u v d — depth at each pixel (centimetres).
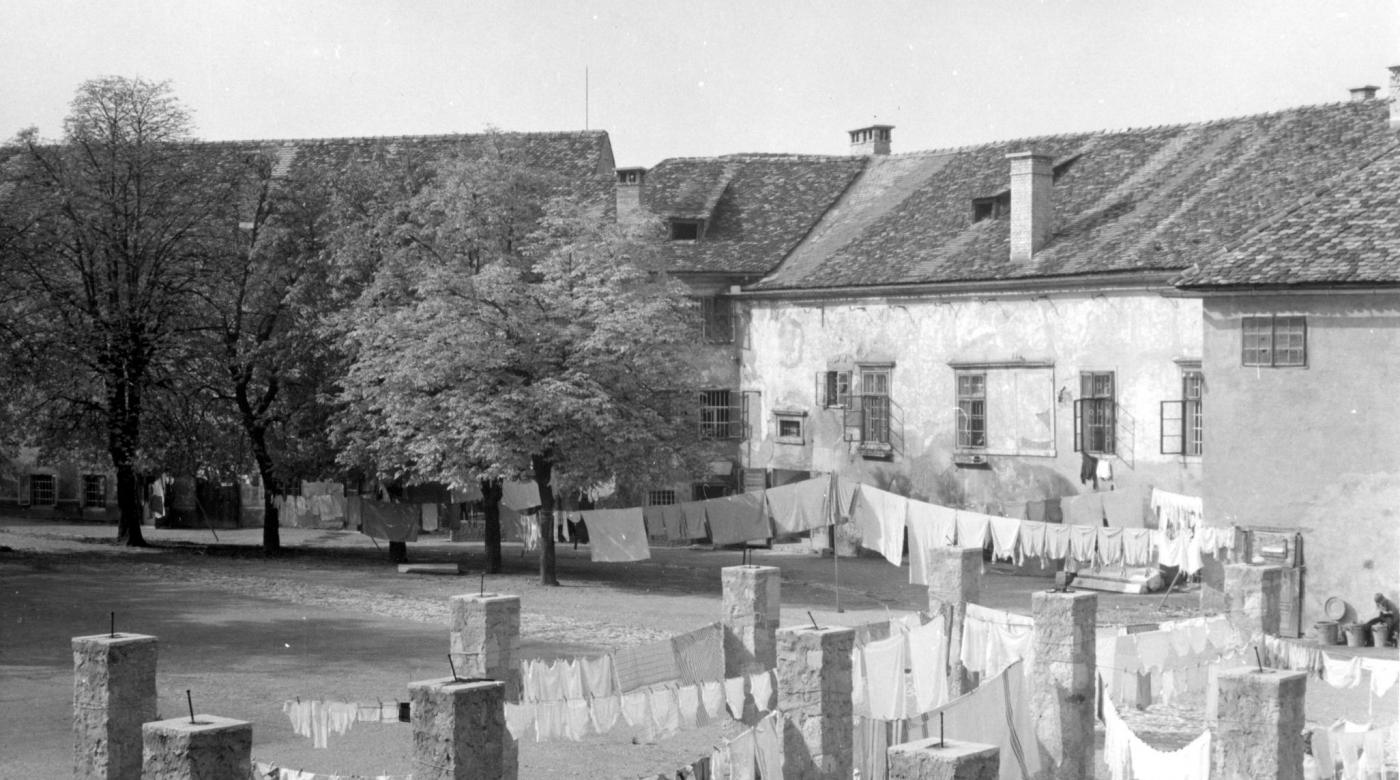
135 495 5453
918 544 3969
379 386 4647
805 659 2002
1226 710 1928
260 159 5234
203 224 5134
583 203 4828
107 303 5112
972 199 5581
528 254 4725
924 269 5406
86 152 5075
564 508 5778
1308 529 3856
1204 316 4050
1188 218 4850
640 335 4441
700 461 4769
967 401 5281
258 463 5194
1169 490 4706
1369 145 4769
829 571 5125
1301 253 3909
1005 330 5156
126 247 5069
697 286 6047
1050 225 5209
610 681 2359
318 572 4672
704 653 2498
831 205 6288
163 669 3009
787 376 5866
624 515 4075
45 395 5138
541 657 3188
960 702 1978
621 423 4416
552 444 4456
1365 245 3831
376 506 5016
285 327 5081
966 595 2717
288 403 5084
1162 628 2923
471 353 4359
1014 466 5131
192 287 5169
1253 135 5150
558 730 1983
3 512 6744
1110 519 4581
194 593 4078
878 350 5559
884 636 2625
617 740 2573
